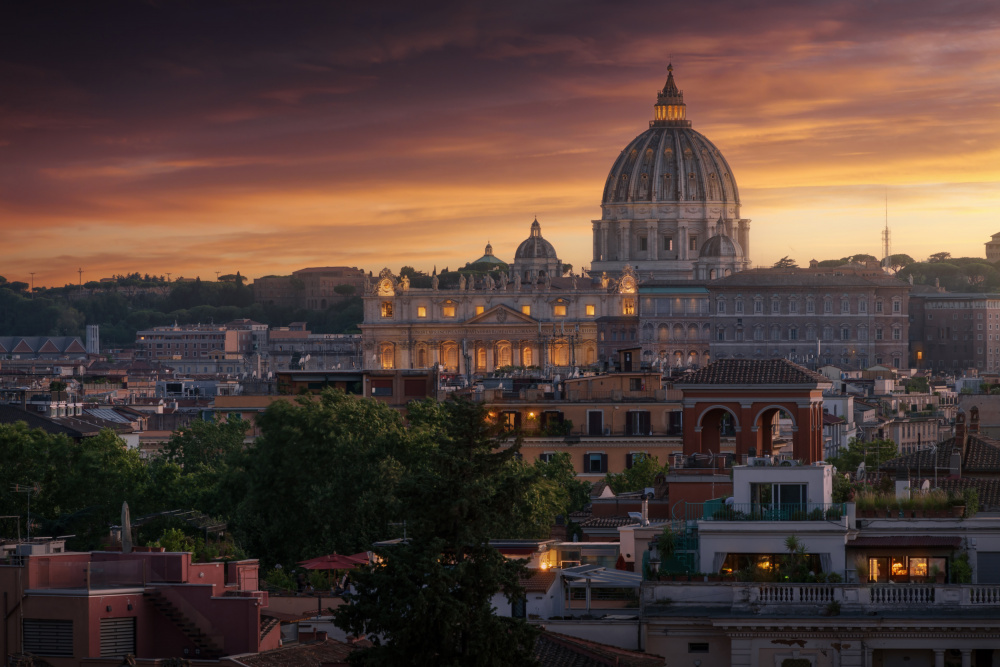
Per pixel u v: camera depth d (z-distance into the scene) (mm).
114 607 57375
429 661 55156
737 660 61219
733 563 65875
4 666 55406
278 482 116812
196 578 61281
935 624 60469
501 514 58375
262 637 59344
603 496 107500
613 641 62500
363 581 56656
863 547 65812
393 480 111188
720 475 84938
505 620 55625
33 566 57844
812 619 60844
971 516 68625
